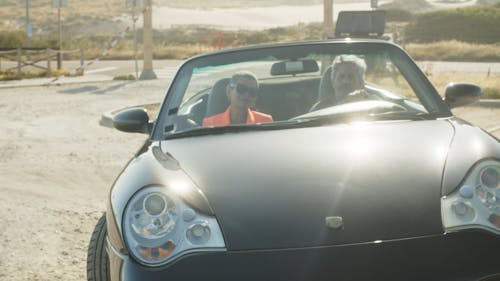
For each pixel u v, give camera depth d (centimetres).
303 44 449
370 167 313
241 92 412
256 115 421
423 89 420
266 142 354
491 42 4209
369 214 284
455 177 301
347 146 336
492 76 1884
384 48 447
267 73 438
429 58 3175
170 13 9562
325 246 273
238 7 11256
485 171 300
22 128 1213
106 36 6225
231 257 275
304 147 340
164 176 318
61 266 486
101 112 1429
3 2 10944
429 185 299
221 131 389
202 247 280
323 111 398
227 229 285
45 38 5741
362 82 425
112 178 784
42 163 872
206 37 5306
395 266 265
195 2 12100
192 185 310
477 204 287
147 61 2375
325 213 286
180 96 429
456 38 4447
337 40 453
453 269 264
